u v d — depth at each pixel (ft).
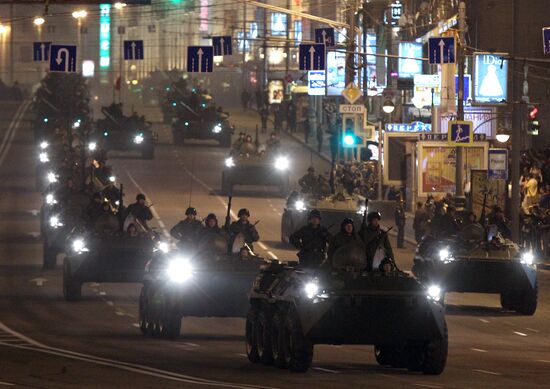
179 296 238.89
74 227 332.39
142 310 253.85
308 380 175.01
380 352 202.69
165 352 214.90
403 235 482.28
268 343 194.49
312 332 184.24
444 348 187.01
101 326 266.98
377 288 187.01
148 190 638.12
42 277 372.58
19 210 565.12
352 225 193.57
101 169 498.28
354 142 558.15
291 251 449.48
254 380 173.68
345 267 190.80
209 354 213.46
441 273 309.22
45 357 201.26
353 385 169.27
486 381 179.11
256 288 203.62
